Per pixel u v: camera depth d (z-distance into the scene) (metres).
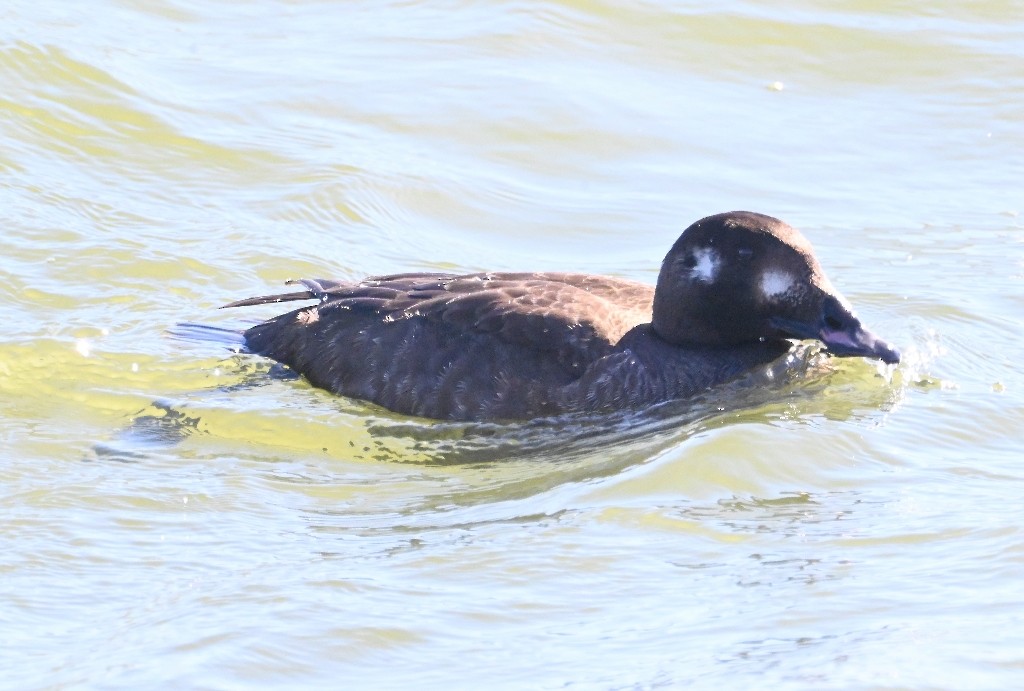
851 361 12.08
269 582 8.62
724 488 9.76
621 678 7.54
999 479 9.98
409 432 11.15
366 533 9.38
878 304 13.52
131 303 13.25
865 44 18.66
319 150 16.22
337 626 8.09
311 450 10.86
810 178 16.20
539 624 8.14
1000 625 7.92
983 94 17.78
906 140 16.97
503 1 19.28
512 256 14.75
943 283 13.99
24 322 12.73
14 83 16.47
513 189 15.93
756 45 18.61
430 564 8.84
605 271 14.39
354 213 15.23
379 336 11.51
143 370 12.07
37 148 15.70
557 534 9.18
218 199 15.29
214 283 13.72
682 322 11.70
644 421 11.12
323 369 11.77
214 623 8.14
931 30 18.91
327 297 12.08
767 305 11.55
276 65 17.83
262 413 11.34
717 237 11.59
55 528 9.38
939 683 7.41
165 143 16.09
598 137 16.86
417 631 8.06
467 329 11.30
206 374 12.05
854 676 7.47
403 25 18.98
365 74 17.77
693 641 7.89
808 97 17.78
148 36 18.30
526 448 10.89
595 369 11.18
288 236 14.70
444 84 17.59
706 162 16.45
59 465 10.41
